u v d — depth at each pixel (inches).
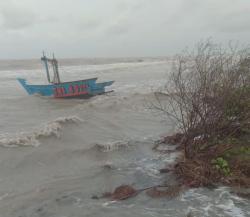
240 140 305.3
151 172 276.1
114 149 343.6
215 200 220.7
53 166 302.7
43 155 329.1
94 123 465.7
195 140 287.3
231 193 229.1
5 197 239.3
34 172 288.8
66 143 368.8
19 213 214.4
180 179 253.9
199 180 243.6
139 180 261.0
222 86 287.7
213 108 285.6
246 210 207.6
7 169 294.4
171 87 581.9
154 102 601.9
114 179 265.9
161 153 323.0
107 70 1756.9
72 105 666.8
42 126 440.1
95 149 344.2
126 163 303.1
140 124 459.8
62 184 260.5
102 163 305.9
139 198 229.0
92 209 215.6
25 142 363.9
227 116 297.3
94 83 778.8
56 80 823.1
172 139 355.6
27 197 238.4
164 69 1715.1
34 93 800.3
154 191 237.3
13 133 408.2
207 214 203.8
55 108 630.5
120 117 507.5
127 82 1075.9
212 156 275.7
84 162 311.6
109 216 205.5
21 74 1619.1
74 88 762.8
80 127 439.8
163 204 218.7
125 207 216.7
